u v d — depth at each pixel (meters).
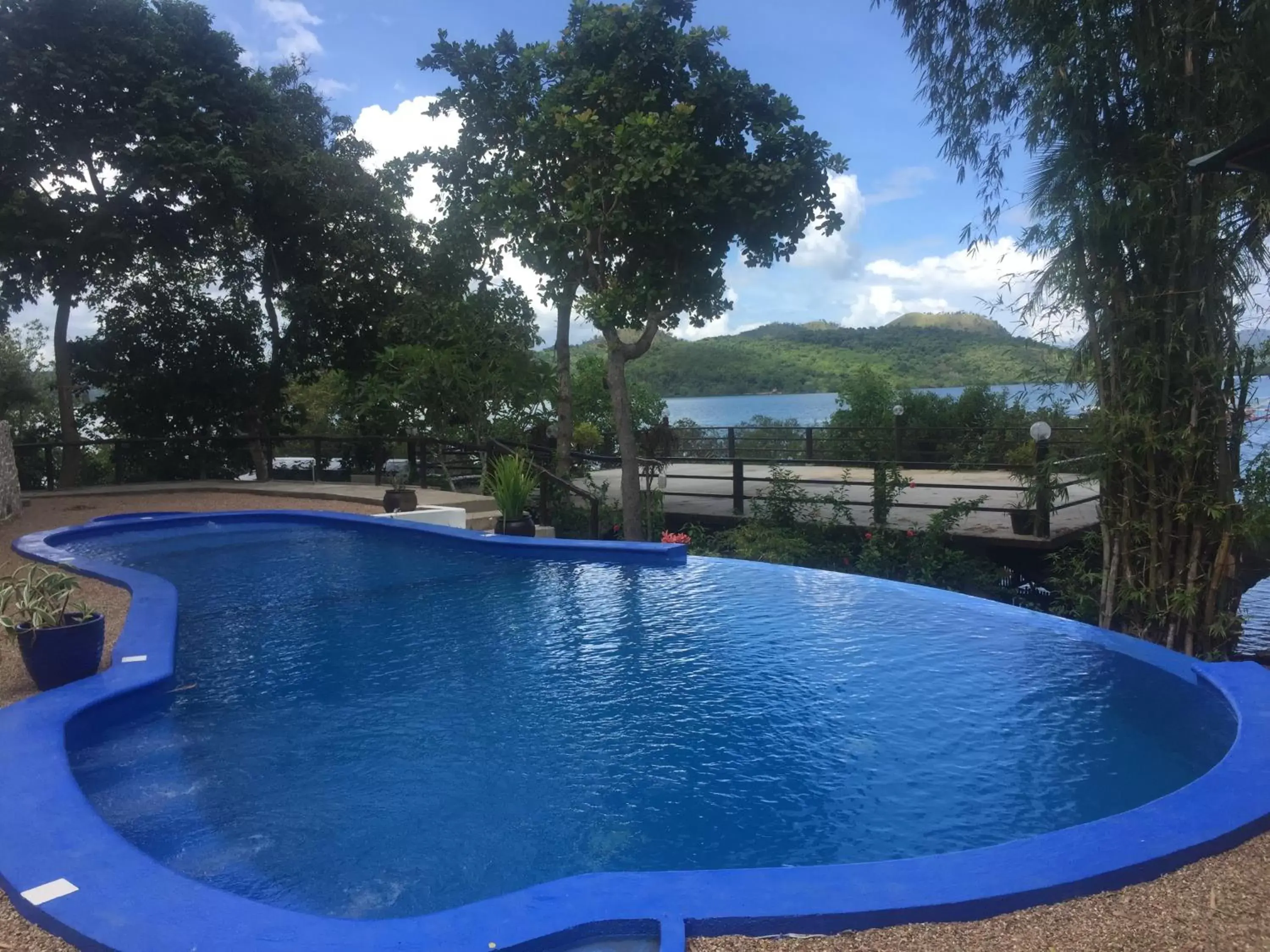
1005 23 5.43
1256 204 4.54
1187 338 4.93
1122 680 4.26
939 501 10.63
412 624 5.51
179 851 2.78
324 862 2.72
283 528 9.43
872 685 4.25
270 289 14.57
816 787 3.18
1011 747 3.52
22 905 2.22
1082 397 5.55
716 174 8.69
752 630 5.25
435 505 9.95
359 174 14.00
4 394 18.16
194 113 12.65
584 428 16.50
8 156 11.34
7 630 3.99
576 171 9.11
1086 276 5.23
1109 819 2.54
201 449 15.12
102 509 10.80
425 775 3.33
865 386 16.77
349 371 15.18
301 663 4.73
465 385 12.42
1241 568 5.72
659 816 2.99
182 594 6.36
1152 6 4.77
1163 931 2.06
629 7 9.16
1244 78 4.55
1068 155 5.10
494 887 2.57
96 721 3.77
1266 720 3.34
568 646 4.99
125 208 12.52
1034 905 2.17
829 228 9.17
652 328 9.33
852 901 2.13
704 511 10.63
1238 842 2.48
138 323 14.16
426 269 13.62
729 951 2.02
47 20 11.67
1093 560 7.26
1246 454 5.03
